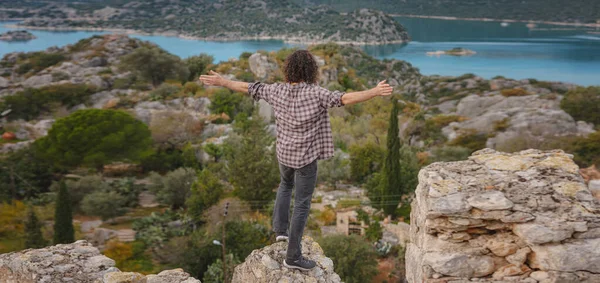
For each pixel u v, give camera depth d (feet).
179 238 136.36
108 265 19.58
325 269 17.42
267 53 386.32
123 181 194.90
